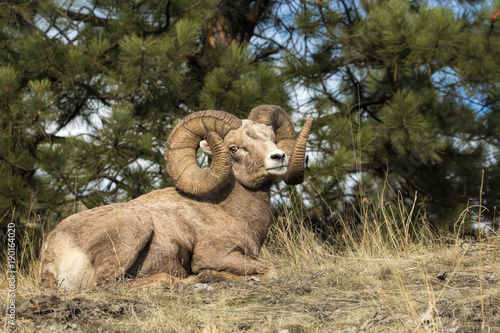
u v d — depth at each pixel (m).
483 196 36.91
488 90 34.75
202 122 16.58
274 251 20.41
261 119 17.28
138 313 11.80
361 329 10.41
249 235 16.69
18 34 31.38
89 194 29.62
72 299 12.32
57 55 28.94
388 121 32.84
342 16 35.50
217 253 16.05
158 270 15.37
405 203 36.19
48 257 14.63
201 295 13.08
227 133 16.66
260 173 16.31
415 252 18.02
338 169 30.20
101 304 12.00
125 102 31.75
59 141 29.80
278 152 15.76
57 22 32.16
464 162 37.19
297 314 11.42
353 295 12.95
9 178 27.30
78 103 32.66
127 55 29.48
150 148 28.67
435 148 35.47
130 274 15.02
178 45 29.09
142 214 15.41
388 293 12.71
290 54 35.28
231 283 14.34
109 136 28.27
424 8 32.81
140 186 29.62
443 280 14.03
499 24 34.03
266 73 30.58
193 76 34.66
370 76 37.03
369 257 16.75
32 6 31.17
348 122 32.44
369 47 35.19
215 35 37.50
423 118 33.44
